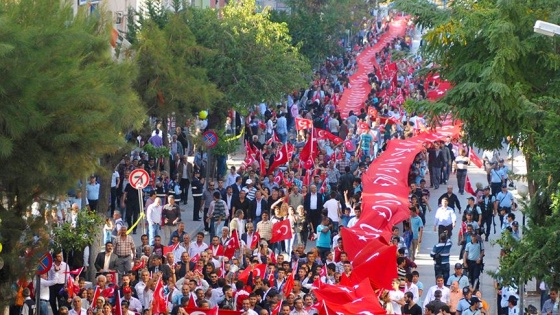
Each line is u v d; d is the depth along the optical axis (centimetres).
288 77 6588
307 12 9875
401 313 3709
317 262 4088
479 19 4172
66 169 3350
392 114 8044
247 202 5109
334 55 10412
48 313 3816
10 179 3303
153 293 3606
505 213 5162
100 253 4047
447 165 6581
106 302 3472
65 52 3341
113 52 5109
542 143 3372
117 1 6688
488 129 4159
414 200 4953
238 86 6359
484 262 4950
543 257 3262
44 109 3250
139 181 4572
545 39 4116
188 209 5916
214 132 5750
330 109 8225
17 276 3406
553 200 3272
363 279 3716
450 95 4194
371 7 11850
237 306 3625
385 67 10119
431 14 4297
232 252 4194
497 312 4119
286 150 5869
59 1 3484
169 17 6066
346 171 5575
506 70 4128
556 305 3744
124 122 3600
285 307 3453
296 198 5134
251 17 6606
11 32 3159
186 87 5172
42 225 3444
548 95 4147
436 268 4481
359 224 4509
